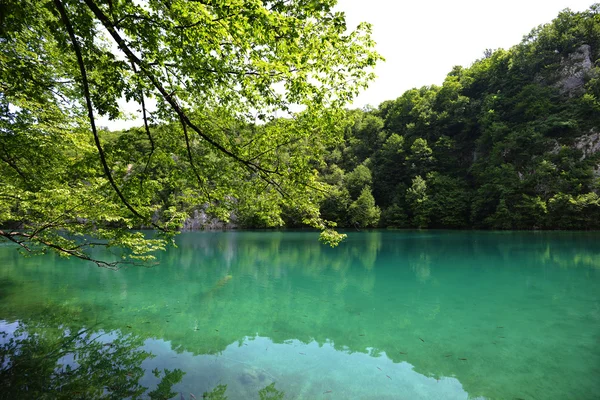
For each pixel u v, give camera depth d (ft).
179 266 62.64
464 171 194.08
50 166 22.30
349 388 18.11
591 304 36.17
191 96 15.21
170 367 20.15
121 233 22.85
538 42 194.18
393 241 107.55
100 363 20.48
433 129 212.64
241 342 24.98
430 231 151.02
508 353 23.25
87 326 27.78
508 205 149.38
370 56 13.58
